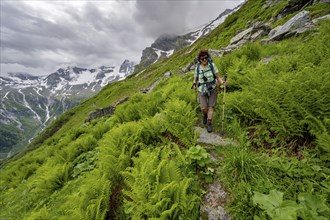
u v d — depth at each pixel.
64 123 53.06
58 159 8.29
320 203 2.77
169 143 5.04
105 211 3.77
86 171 6.37
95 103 50.41
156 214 3.26
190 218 3.21
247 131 5.14
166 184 3.42
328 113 3.79
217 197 3.64
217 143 5.06
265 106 4.58
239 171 3.80
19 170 13.10
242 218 3.11
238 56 10.81
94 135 9.23
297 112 4.12
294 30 14.35
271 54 10.55
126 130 6.02
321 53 6.52
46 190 6.35
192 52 61.91
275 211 2.68
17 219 5.79
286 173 3.52
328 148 3.46
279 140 4.32
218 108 6.30
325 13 17.02
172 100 7.23
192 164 4.30
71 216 3.75
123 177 4.56
